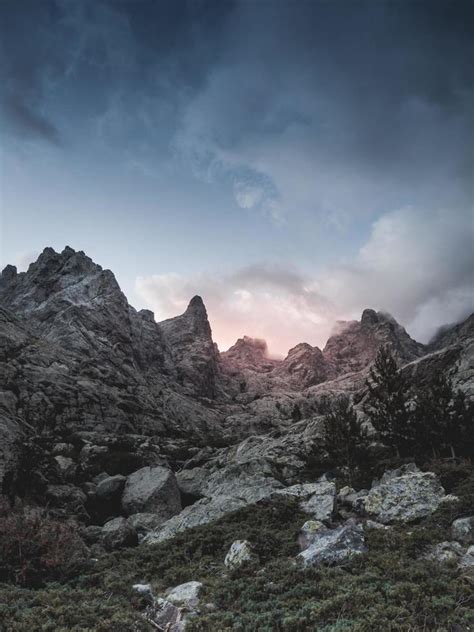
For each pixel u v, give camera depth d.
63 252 138.25
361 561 15.27
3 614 12.58
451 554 15.40
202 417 106.12
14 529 19.20
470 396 50.41
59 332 100.75
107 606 13.51
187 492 43.78
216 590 15.22
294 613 11.95
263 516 23.45
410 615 10.98
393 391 40.62
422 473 23.50
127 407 79.62
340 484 33.62
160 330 145.00
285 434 57.09
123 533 28.44
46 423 63.28
